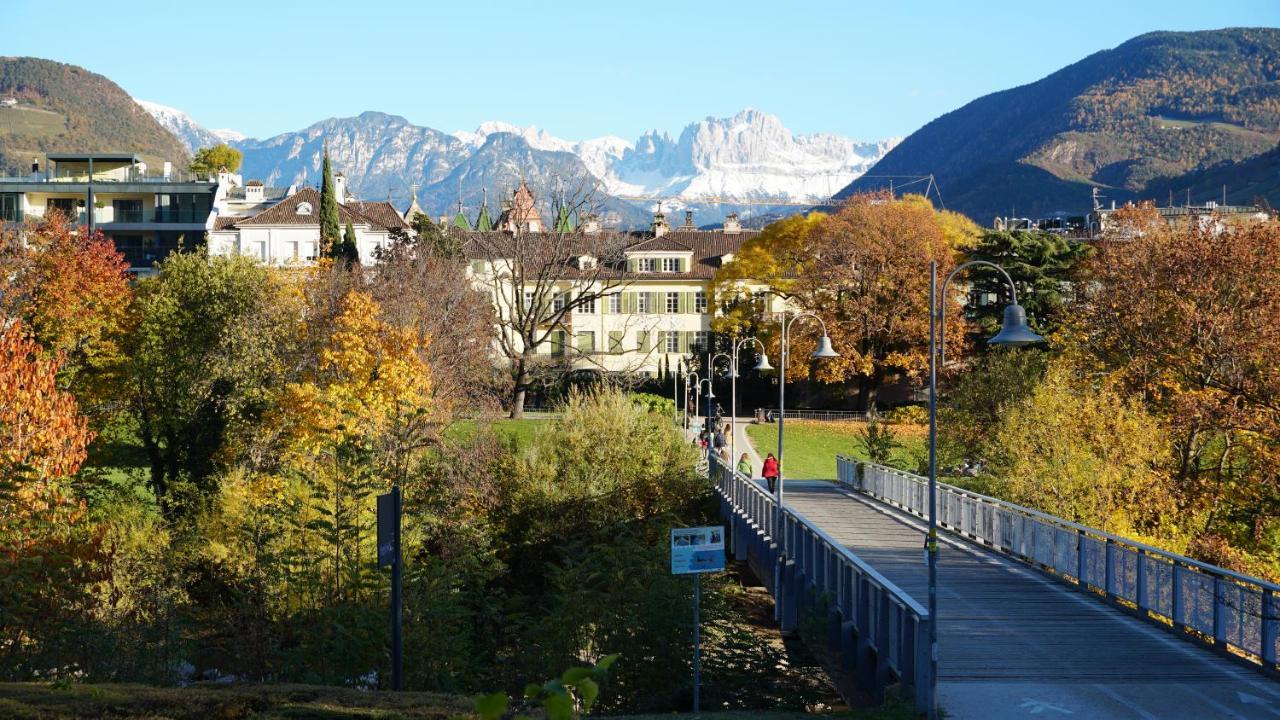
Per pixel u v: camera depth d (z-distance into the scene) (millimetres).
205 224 97312
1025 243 77125
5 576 18781
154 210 98188
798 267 84125
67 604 20734
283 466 34531
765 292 86938
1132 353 48062
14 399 30688
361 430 33531
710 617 20750
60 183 97688
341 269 55875
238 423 43719
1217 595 19031
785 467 64812
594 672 3938
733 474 40844
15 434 28594
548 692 3914
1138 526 36531
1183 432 41812
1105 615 22047
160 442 52469
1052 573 26641
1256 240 47438
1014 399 46844
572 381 79375
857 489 47812
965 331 77562
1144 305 48781
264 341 46844
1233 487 41094
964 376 52031
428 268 58438
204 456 47031
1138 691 16703
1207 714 15492
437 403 41281
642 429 43625
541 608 26125
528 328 73438
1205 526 39156
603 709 19203
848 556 20938
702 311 99250
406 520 27766
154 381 49438
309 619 22750
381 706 14344
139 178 104688
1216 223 57719
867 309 77438
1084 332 51625
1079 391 43312
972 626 21031
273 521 27281
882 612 18688
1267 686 16969
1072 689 16828
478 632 25969
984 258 78250
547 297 94125
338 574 23328
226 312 50219
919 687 15969
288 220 95188
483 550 30297
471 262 84750
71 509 26016
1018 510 28953
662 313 99062
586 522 38594
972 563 28281
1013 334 18875
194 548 29344
